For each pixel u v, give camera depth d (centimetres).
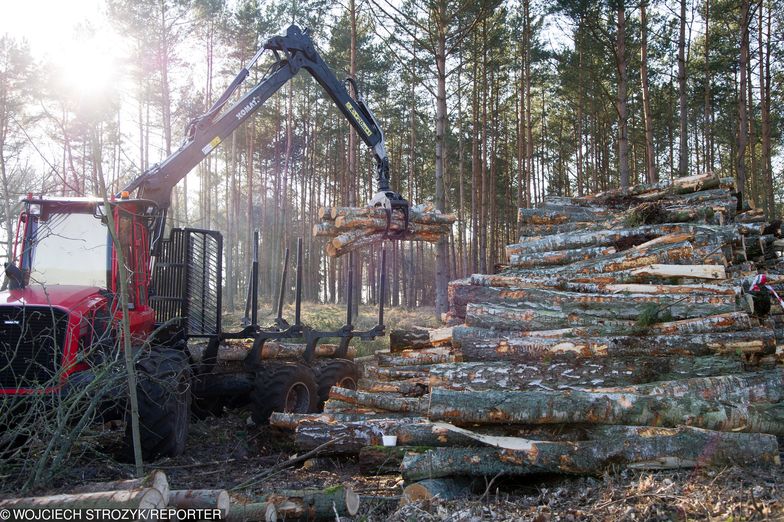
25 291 634
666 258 700
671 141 3306
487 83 3322
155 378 614
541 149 4028
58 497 389
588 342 588
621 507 428
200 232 848
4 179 743
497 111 3366
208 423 848
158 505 389
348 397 705
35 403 528
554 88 3256
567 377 573
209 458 689
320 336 941
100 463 606
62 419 513
